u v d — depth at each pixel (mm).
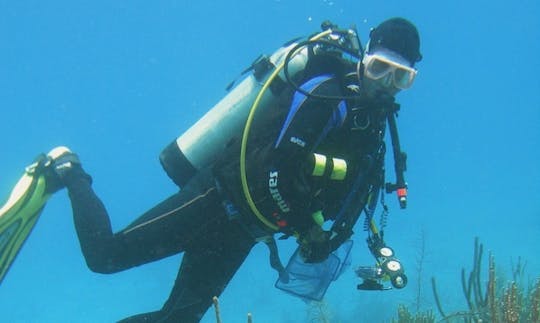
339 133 3027
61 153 3547
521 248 21688
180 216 3268
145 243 3279
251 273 20656
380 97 3012
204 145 3658
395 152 3105
